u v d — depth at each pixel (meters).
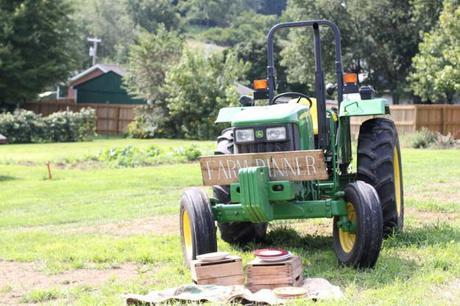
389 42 50.50
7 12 47.91
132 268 7.96
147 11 122.94
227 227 8.84
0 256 8.83
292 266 6.51
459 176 16.36
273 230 9.78
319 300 5.97
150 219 11.73
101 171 21.00
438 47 35.53
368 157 8.66
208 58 42.34
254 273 6.52
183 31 125.50
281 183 7.25
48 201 14.84
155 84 42.75
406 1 49.62
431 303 5.84
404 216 10.53
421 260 7.44
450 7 34.06
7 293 7.08
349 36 50.75
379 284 6.55
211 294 6.25
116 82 53.50
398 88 50.88
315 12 50.97
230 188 7.57
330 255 7.99
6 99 48.44
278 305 5.86
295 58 53.19
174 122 42.34
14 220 12.32
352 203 7.21
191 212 7.41
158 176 19.03
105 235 10.26
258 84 8.62
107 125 46.91
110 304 6.25
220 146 8.80
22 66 47.81
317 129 8.61
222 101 40.41
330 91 9.04
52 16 48.78
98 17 106.25
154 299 6.18
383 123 8.96
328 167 8.43
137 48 43.41
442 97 44.19
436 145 30.91
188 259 7.73
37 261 8.52
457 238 8.45
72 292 6.88
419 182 15.19
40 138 39.06
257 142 7.64
